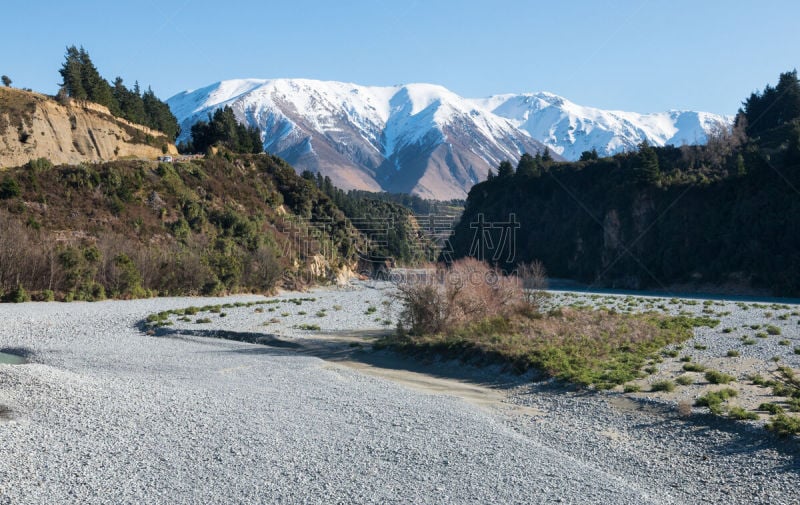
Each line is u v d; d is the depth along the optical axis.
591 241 127.19
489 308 35.38
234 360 29.12
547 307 51.75
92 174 77.62
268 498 12.20
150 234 75.88
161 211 80.81
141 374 25.14
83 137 98.56
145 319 45.44
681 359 25.89
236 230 88.38
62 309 51.19
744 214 100.88
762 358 26.06
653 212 114.81
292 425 17.48
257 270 82.12
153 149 111.38
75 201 73.06
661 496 12.57
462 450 15.40
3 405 18.77
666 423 17.28
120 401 19.86
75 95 105.88
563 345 28.14
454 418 18.58
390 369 27.52
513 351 26.52
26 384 21.12
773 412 16.92
